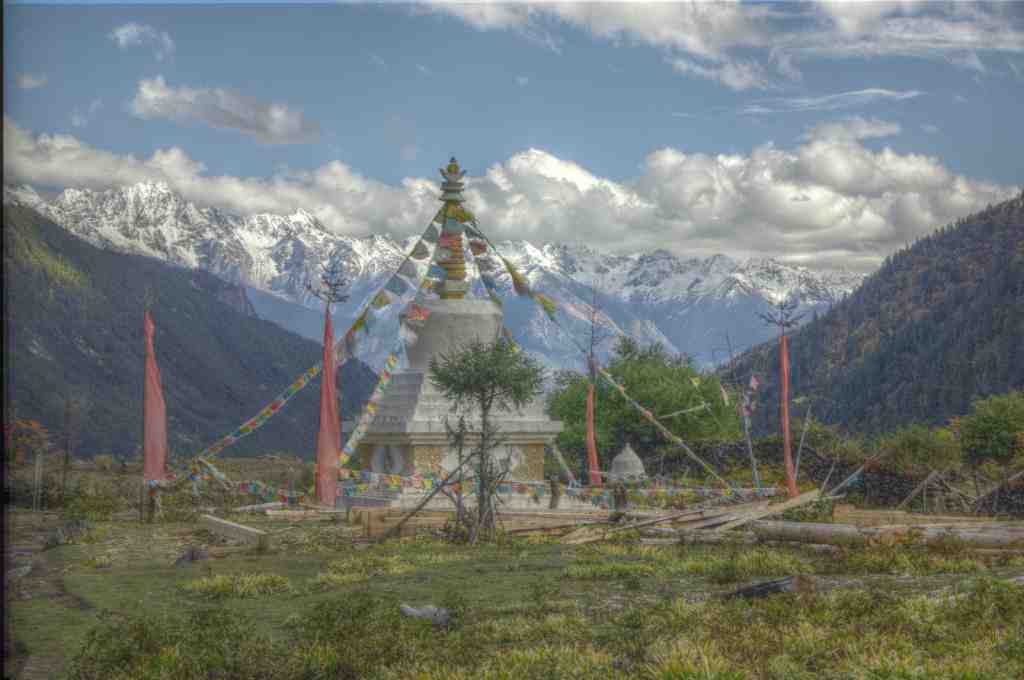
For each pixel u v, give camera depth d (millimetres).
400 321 37875
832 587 15570
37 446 41969
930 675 9594
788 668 10203
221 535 28844
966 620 11852
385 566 21203
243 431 34750
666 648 11211
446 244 41312
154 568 22578
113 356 180875
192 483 35719
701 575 18891
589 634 12898
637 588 17062
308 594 18219
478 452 29297
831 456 45594
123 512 38875
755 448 49062
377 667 11688
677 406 54000
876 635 11297
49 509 38406
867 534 21750
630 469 47438
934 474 39000
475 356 30656
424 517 29859
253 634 13344
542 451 40219
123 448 131750
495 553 24281
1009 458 46031
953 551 19734
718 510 30172
